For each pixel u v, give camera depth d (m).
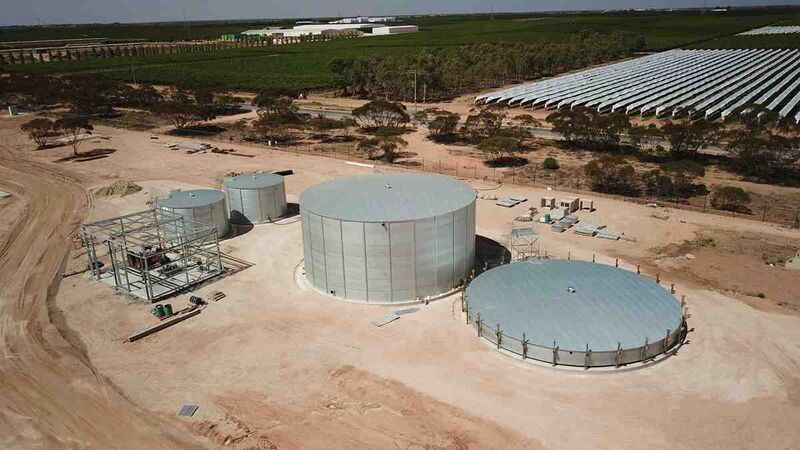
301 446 27.25
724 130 87.44
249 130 107.38
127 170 80.88
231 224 58.66
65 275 47.22
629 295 37.28
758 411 28.66
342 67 160.00
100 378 32.94
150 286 42.34
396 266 40.00
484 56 180.62
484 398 30.16
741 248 49.09
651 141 86.12
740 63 188.12
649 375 31.62
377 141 85.44
